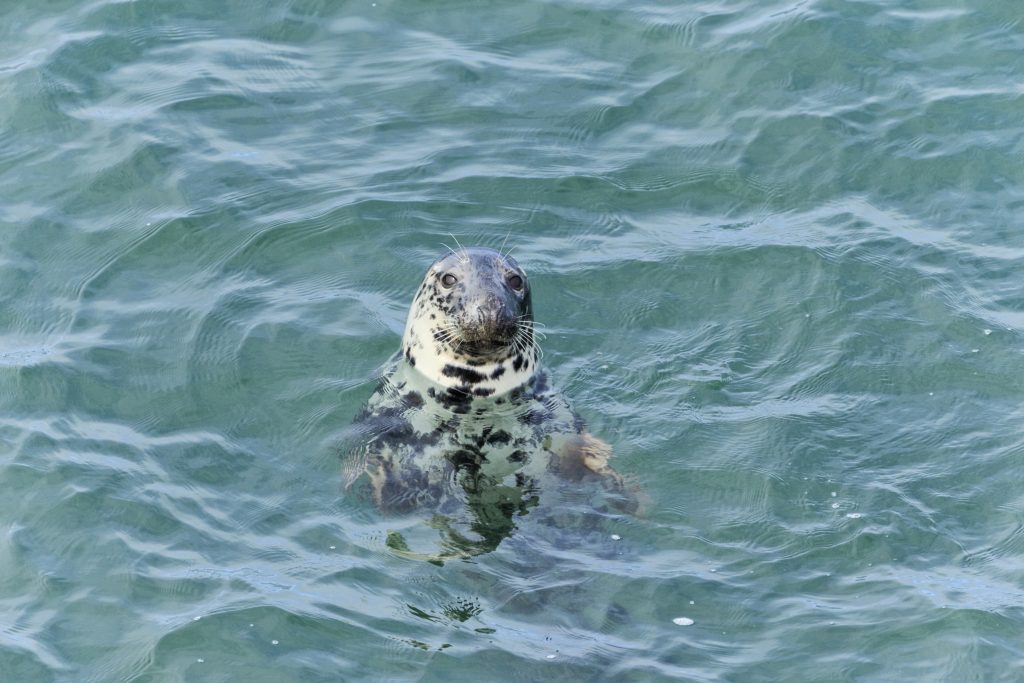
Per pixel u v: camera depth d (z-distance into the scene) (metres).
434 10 62.28
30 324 46.47
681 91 57.78
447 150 54.75
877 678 33.38
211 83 57.66
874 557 37.38
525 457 40.81
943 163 53.75
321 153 54.47
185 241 50.06
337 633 34.41
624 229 51.38
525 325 43.66
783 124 55.81
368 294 48.31
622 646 33.94
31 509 38.72
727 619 35.09
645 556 37.16
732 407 43.41
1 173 53.12
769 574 36.72
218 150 54.25
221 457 41.09
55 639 34.75
